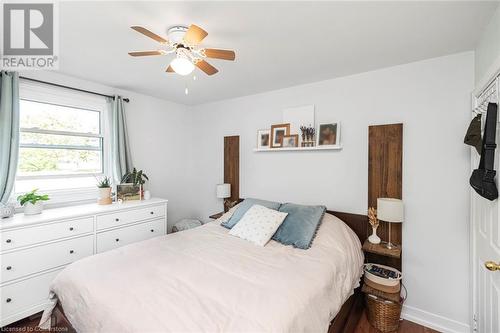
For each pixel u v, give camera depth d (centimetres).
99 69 245
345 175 255
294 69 238
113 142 301
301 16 150
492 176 125
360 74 246
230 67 234
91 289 132
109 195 280
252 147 331
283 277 146
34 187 251
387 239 227
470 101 192
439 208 205
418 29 164
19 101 231
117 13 149
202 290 130
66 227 224
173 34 162
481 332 165
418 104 215
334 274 161
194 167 407
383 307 194
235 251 190
